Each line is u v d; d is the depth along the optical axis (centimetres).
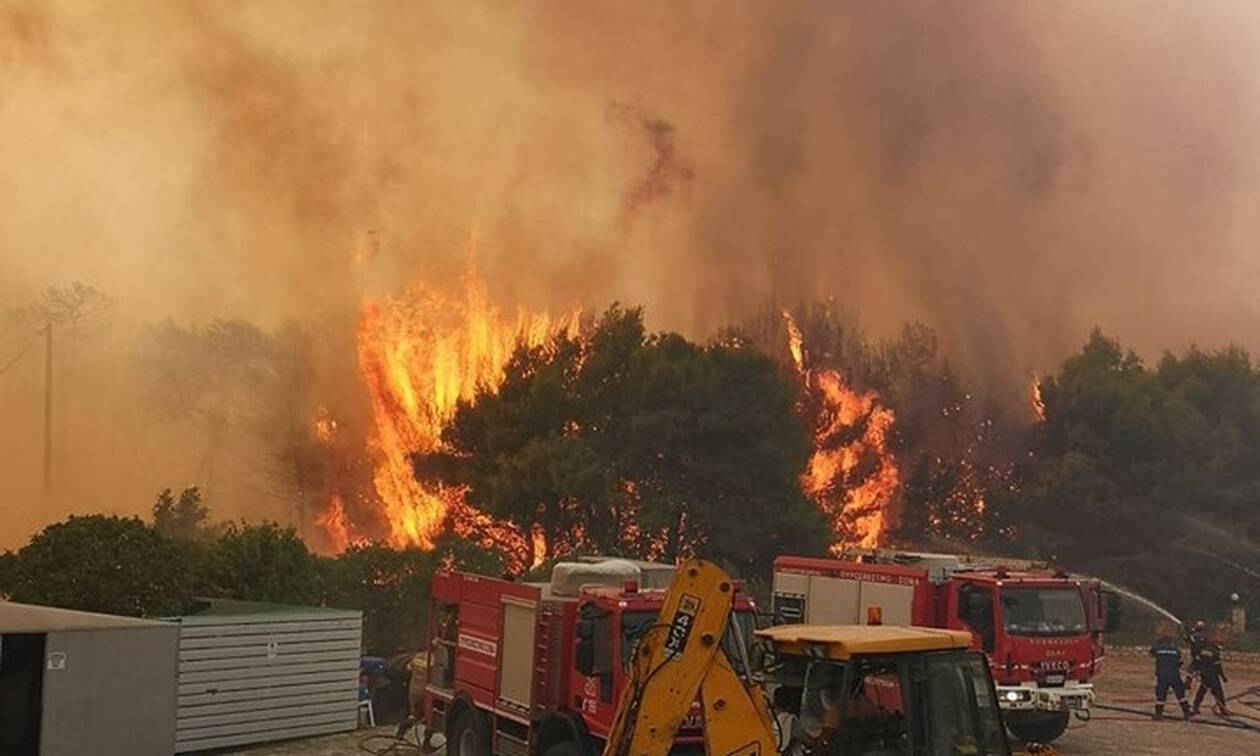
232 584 2330
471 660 1689
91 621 1727
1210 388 4912
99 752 1670
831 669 1139
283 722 1981
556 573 1636
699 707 1256
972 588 2000
